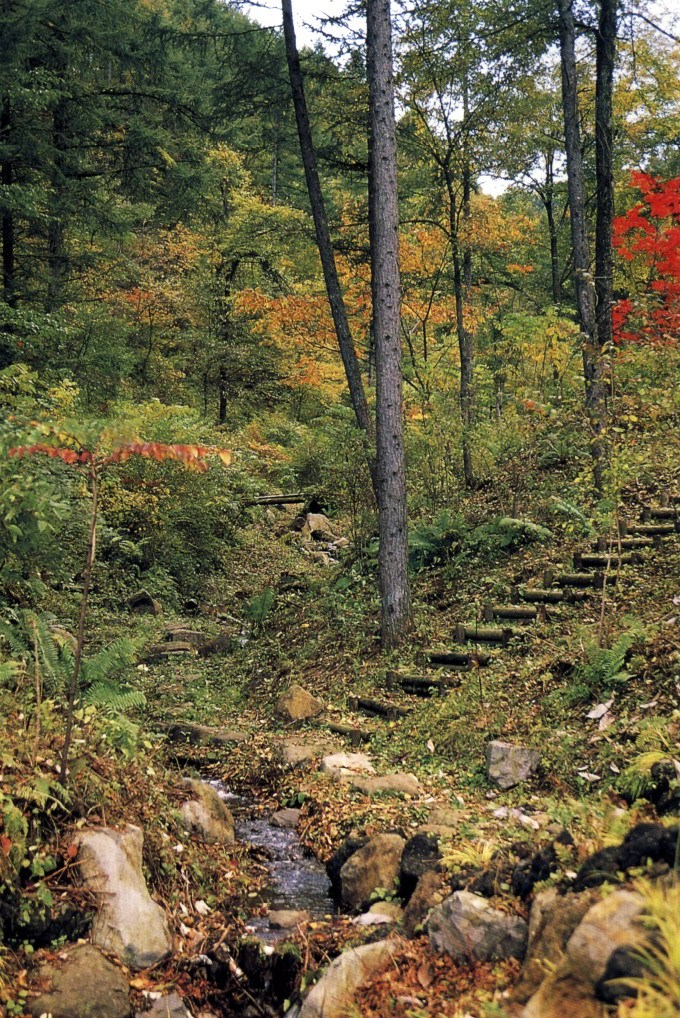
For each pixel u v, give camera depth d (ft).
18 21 51.80
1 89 50.67
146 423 49.78
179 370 95.50
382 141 33.76
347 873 17.13
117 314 84.43
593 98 59.31
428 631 32.37
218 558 55.01
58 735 17.92
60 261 62.59
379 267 33.73
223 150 86.33
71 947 13.57
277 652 37.32
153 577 47.34
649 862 10.50
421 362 52.16
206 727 28.71
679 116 59.98
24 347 49.67
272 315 55.83
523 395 49.24
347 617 37.06
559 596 30.42
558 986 9.38
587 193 65.21
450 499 45.93
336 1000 12.52
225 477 55.52
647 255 43.55
